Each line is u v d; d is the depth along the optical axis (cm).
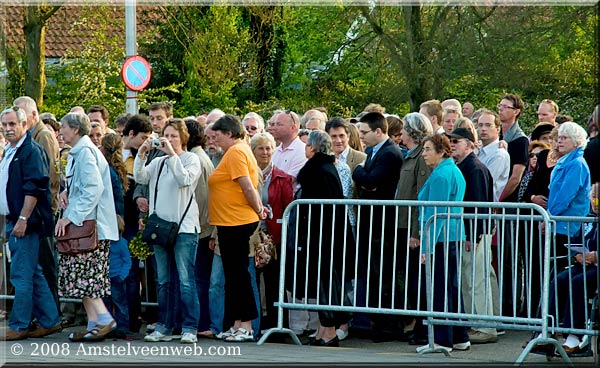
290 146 1280
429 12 3103
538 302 1117
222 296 1222
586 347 1055
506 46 2920
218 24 3391
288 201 1227
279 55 3756
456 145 1163
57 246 1195
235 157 1167
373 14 3272
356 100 3425
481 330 1210
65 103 2834
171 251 1201
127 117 1476
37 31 2775
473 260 1084
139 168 1192
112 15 3222
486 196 1161
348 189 1237
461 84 3105
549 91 2945
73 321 1391
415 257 1173
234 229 1170
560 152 1140
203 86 3388
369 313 1152
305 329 1244
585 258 1042
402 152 1341
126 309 1255
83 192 1186
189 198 1188
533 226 1084
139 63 2328
